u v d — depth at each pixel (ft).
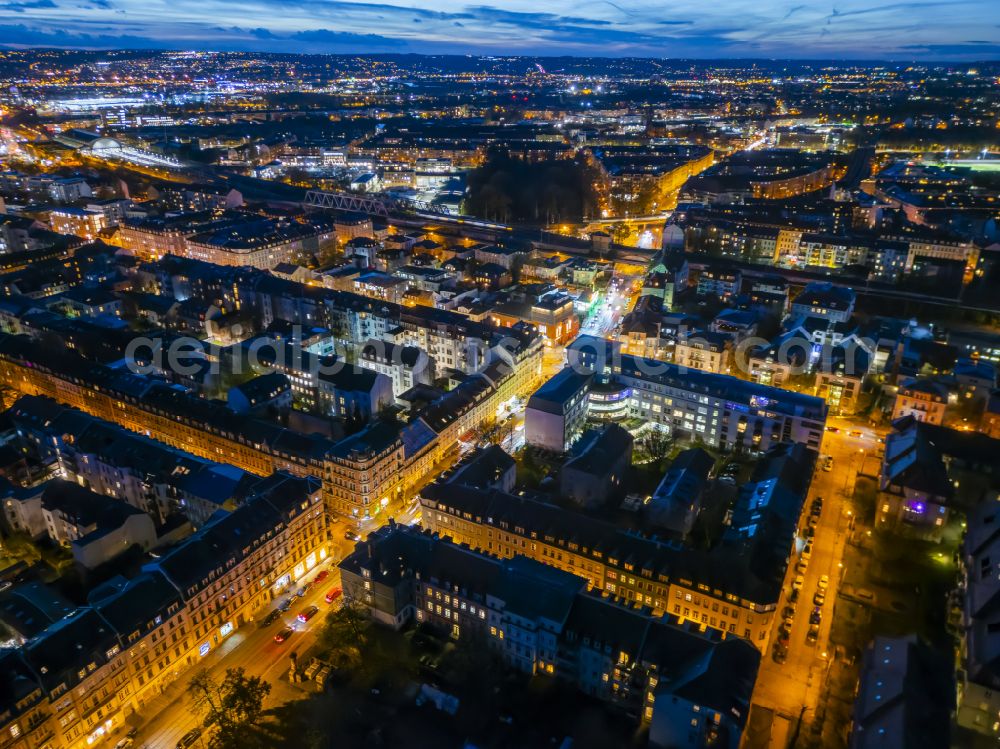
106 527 655.35
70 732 476.54
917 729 418.92
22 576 653.71
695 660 474.08
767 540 607.37
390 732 497.87
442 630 595.06
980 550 595.88
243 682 496.23
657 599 591.78
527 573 551.59
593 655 511.40
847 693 527.81
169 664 542.57
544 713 514.68
